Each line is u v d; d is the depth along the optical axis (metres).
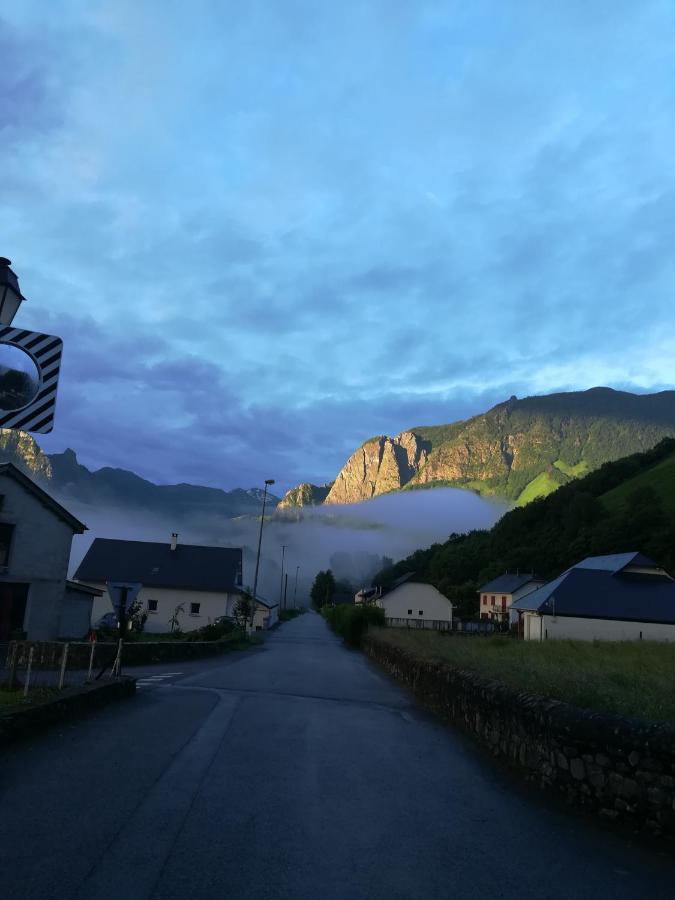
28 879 3.97
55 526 28.84
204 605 53.62
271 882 4.12
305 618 136.12
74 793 5.77
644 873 4.48
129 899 3.77
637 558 52.91
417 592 87.94
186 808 5.50
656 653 16.50
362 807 5.82
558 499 111.50
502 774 7.38
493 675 9.99
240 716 10.92
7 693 9.92
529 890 4.15
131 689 13.00
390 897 3.97
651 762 5.36
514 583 87.69
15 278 5.03
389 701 14.82
